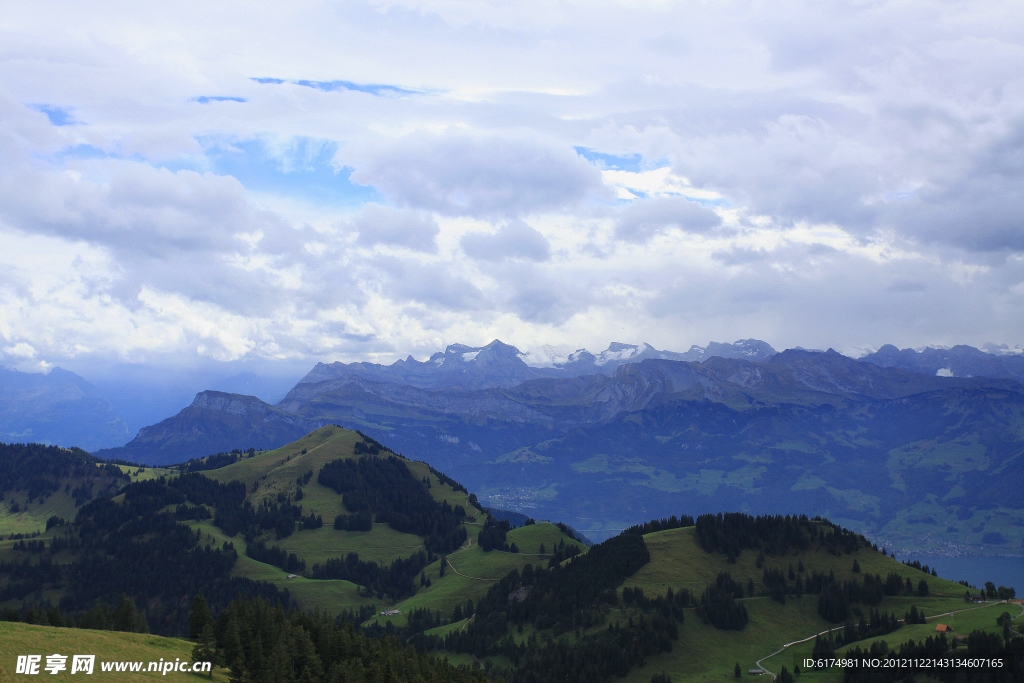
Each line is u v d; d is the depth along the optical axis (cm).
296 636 18262
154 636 16375
